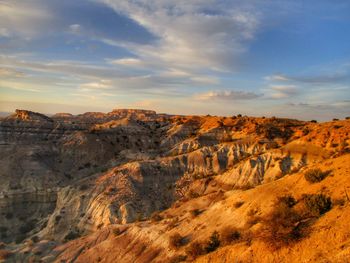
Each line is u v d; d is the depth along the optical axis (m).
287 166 80.25
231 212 37.03
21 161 123.62
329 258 19.58
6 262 62.50
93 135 145.38
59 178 121.62
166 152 135.50
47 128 153.00
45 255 61.00
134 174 98.19
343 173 29.33
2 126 146.50
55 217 88.94
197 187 85.56
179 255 35.66
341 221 22.31
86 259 51.00
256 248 24.88
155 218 51.09
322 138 84.31
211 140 133.12
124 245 47.84
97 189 94.19
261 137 113.25
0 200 105.75
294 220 25.38
